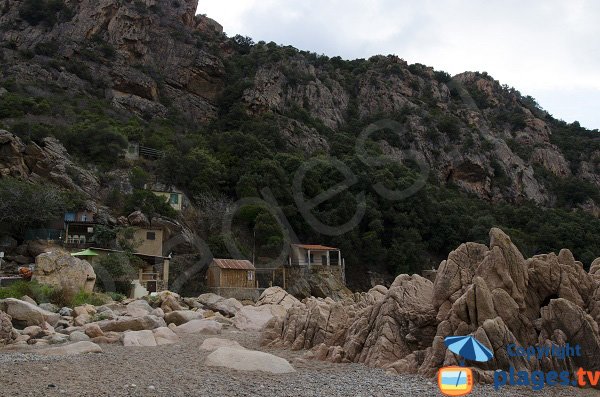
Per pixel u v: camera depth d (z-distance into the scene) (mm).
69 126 60875
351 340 11148
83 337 13320
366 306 12906
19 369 8992
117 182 53312
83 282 22984
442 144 93500
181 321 17719
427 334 10422
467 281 10320
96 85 84750
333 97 104812
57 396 7156
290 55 109812
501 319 9164
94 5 98500
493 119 120500
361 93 109562
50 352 11016
